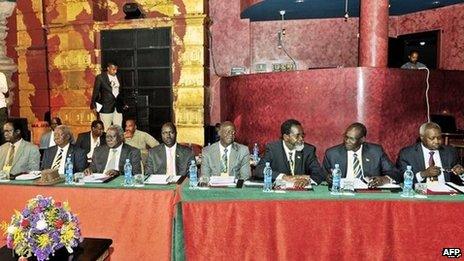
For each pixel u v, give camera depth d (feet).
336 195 8.84
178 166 12.69
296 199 8.75
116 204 9.41
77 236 7.45
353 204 8.60
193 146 21.42
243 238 8.91
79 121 25.70
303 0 20.95
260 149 18.19
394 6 23.81
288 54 26.11
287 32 26.03
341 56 25.79
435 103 17.03
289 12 23.94
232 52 25.88
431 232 8.38
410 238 8.44
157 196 9.25
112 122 22.43
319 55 25.94
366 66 16.21
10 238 7.08
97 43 25.36
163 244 9.22
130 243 9.36
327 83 15.87
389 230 8.52
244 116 19.20
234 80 20.04
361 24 16.38
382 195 8.79
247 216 8.88
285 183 9.55
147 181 10.05
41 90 27.02
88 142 16.35
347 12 23.31
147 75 25.11
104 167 12.62
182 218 9.09
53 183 9.95
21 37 26.89
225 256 8.96
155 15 25.07
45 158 13.04
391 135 15.49
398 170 11.05
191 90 24.52
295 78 16.57
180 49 24.41
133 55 25.13
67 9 25.08
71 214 7.48
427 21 24.94
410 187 8.93
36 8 26.43
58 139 12.76
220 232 8.96
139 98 25.09
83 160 12.97
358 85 15.30
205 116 25.07
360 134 10.94
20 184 9.90
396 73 15.34
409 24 26.05
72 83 25.66
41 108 27.17
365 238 8.58
